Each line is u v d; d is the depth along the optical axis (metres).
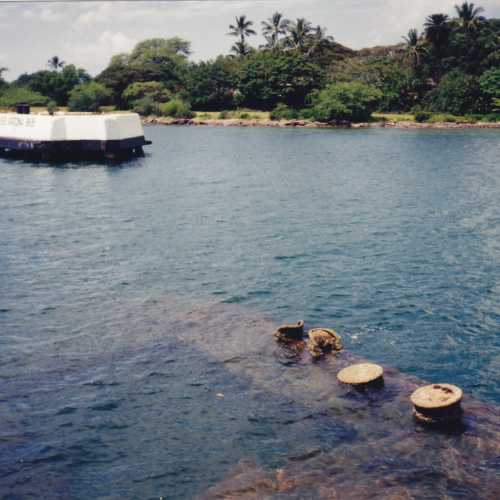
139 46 184.25
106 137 72.44
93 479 14.18
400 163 72.06
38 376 19.11
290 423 16.33
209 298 26.28
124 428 16.25
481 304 25.45
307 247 34.41
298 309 24.98
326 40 165.75
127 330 22.77
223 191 53.88
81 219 42.19
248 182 59.09
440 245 34.72
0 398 17.72
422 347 21.47
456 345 21.62
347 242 35.50
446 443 15.09
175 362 20.06
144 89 156.75
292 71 142.88
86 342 21.69
